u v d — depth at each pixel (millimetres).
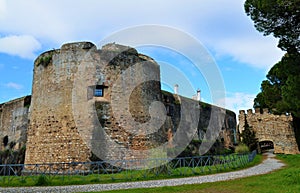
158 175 11625
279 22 13203
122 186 9445
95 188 9172
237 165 15641
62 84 15031
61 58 15406
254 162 19453
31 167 14688
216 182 9695
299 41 13352
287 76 14828
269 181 8977
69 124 14344
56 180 10883
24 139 20938
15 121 22422
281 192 6914
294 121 28125
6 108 23891
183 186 8875
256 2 13164
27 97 22375
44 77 15758
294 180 8406
